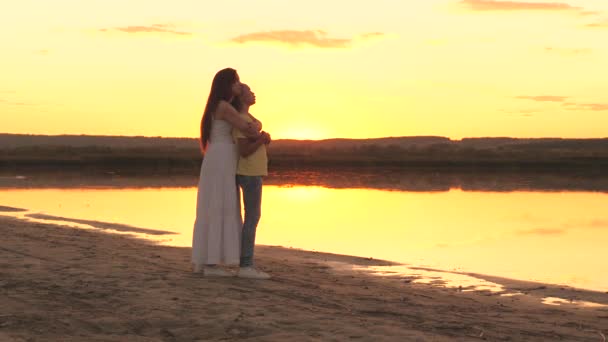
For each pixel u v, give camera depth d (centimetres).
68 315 507
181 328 477
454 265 900
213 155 681
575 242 1144
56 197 2072
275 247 1046
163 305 542
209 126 683
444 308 590
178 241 1073
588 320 564
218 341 445
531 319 558
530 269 873
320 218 1520
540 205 1886
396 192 2380
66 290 598
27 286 614
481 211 1698
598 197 2167
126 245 977
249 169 682
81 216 1498
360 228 1338
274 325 484
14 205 1786
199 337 455
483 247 1077
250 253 693
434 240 1167
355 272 815
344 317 518
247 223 688
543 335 491
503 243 1130
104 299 563
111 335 456
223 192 681
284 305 555
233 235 683
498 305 629
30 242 948
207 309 531
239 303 555
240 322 491
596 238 1190
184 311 523
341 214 1608
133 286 619
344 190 2475
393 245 1102
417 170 4522
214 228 681
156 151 6781
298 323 491
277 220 1477
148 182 2934
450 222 1452
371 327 482
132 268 728
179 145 10819
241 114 688
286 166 5047
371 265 877
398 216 1575
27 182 2922
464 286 741
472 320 535
